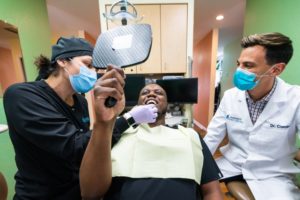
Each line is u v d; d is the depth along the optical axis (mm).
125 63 498
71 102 977
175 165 801
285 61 973
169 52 2361
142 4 2266
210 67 4148
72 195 807
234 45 4723
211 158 922
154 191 747
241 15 3248
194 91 2172
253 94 1076
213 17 3344
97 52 542
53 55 860
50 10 2836
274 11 1734
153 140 866
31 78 1994
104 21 2115
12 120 706
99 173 568
